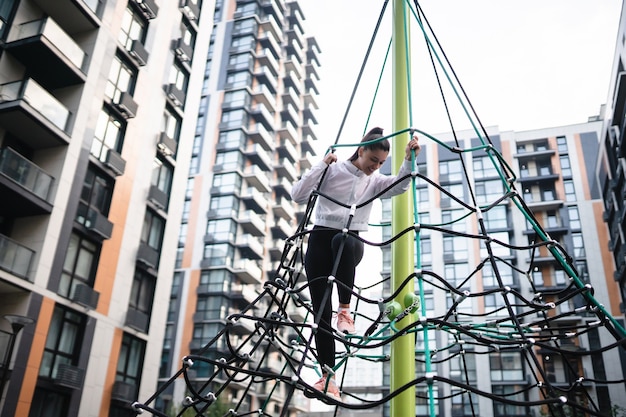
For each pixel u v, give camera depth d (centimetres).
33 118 1453
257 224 4038
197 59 2370
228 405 3178
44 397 1430
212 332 3531
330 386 251
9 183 1366
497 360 3428
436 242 3850
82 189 1625
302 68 5416
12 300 1397
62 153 1561
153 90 2016
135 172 1873
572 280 273
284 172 4656
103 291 1661
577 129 4119
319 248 289
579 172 3962
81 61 1666
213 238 3847
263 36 4797
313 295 284
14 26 1544
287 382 184
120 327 1703
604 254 3669
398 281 276
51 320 1465
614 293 3547
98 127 1734
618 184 3142
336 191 294
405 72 331
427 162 4119
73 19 1706
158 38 2077
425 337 188
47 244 1461
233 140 4219
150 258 1867
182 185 2133
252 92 4503
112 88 1812
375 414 4053
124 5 1894
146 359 1792
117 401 1644
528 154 4056
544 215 3897
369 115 368
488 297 3591
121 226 1775
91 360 1574
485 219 3847
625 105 2800
